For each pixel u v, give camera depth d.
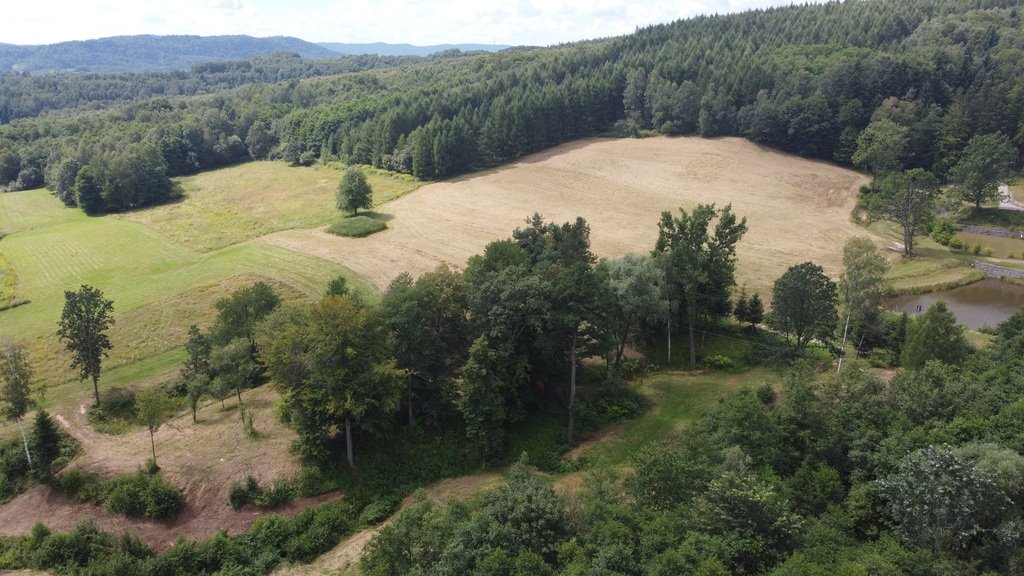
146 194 136.50
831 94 150.25
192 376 60.78
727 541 28.97
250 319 66.31
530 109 154.75
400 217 116.50
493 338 53.59
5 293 86.88
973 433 37.19
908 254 96.50
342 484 48.34
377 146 151.50
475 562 29.72
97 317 59.25
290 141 171.62
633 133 168.75
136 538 42.22
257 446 50.94
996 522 31.20
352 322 47.34
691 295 65.31
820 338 63.09
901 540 31.86
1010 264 92.12
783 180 133.12
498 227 109.06
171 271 94.50
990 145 111.88
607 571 26.80
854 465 38.81
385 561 32.59
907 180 95.44
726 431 40.62
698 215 66.56
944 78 154.25
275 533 43.19
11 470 49.03
